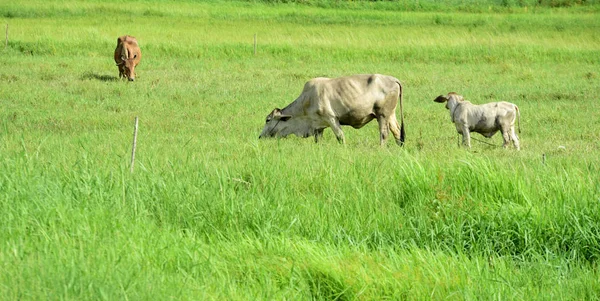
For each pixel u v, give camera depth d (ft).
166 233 59.00
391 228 64.13
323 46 222.69
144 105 135.44
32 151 87.56
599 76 184.55
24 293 46.03
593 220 63.21
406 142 107.96
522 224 62.49
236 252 57.26
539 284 55.88
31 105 131.64
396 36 243.81
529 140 112.16
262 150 91.50
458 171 72.08
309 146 96.78
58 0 325.21
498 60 214.48
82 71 176.65
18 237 55.21
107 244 54.54
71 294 46.16
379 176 75.00
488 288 53.52
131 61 166.40
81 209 61.41
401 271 54.75
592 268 59.31
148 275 49.78
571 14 346.54
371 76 104.17
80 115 123.03
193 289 49.55
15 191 62.59
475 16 330.54
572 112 135.95
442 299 51.93
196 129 113.39
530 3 395.75
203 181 69.67
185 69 188.14
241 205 65.31
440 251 59.36
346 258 56.70
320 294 52.34
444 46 226.17
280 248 57.57
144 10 311.27
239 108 134.00
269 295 50.65
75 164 72.59
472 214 64.59
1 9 291.17
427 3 382.22
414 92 158.61
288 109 105.70
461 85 169.27
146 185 67.87
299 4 367.45
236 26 270.26
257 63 200.95
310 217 65.16
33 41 212.64
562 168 76.48
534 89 163.32
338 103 103.19
